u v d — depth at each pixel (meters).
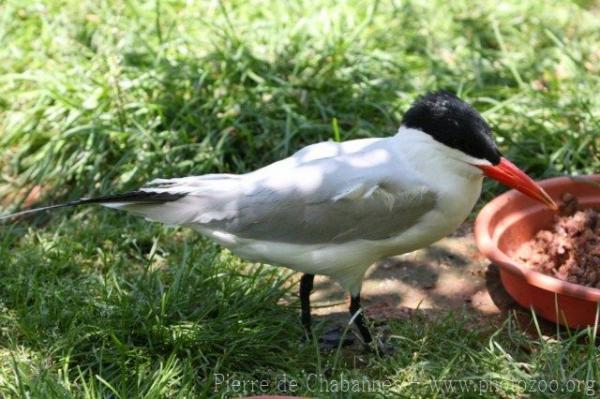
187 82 11.35
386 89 11.51
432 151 7.66
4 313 8.46
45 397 7.17
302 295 8.34
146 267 8.92
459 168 7.68
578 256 8.86
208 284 8.79
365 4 13.07
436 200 7.69
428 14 13.07
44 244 9.64
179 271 8.63
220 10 12.96
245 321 8.24
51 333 8.16
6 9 12.84
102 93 11.20
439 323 8.35
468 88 11.55
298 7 12.91
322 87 11.42
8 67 12.07
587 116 11.05
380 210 7.68
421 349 7.95
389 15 13.00
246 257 8.08
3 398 7.38
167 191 7.88
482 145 7.60
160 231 9.86
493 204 9.12
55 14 12.87
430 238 7.95
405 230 7.82
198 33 12.55
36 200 10.55
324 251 7.81
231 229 7.82
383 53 12.11
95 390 7.39
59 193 10.59
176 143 10.79
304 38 12.11
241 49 11.77
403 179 7.65
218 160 10.59
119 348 7.66
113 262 9.38
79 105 11.18
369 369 7.97
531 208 9.32
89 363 7.88
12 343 8.01
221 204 7.81
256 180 7.83
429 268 9.45
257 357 7.99
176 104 11.14
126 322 8.12
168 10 12.98
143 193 7.86
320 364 7.74
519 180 7.74
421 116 7.66
